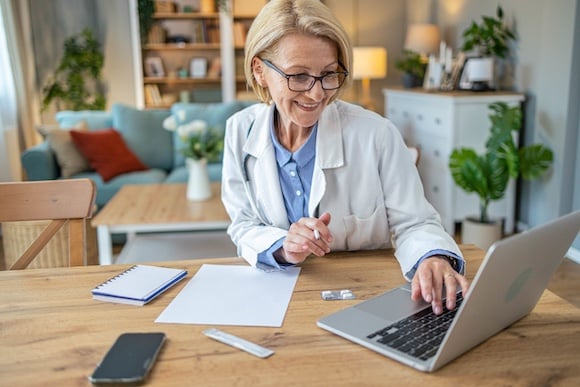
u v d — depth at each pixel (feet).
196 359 2.77
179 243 10.30
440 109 12.67
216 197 10.44
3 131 13.79
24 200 4.63
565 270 10.27
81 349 2.89
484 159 11.24
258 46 3.62
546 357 2.74
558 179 11.39
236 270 3.94
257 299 3.45
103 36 18.22
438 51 16.22
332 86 3.62
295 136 4.09
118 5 18.10
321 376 2.60
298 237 3.64
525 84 12.53
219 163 14.34
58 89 17.08
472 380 2.55
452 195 12.48
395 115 15.87
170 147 14.67
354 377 2.59
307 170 4.13
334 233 4.20
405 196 4.07
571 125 11.10
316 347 2.86
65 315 3.28
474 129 12.25
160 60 18.47
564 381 2.53
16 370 2.70
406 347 2.78
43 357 2.82
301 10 3.49
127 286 3.59
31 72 16.72
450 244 3.63
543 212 12.01
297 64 3.47
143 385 2.55
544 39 11.46
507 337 2.93
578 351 2.79
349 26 19.24
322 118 4.10
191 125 10.33
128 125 14.42
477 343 2.82
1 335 3.05
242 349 2.84
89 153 13.12
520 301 2.95
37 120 17.07
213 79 18.76
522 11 12.46
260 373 2.63
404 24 19.53
